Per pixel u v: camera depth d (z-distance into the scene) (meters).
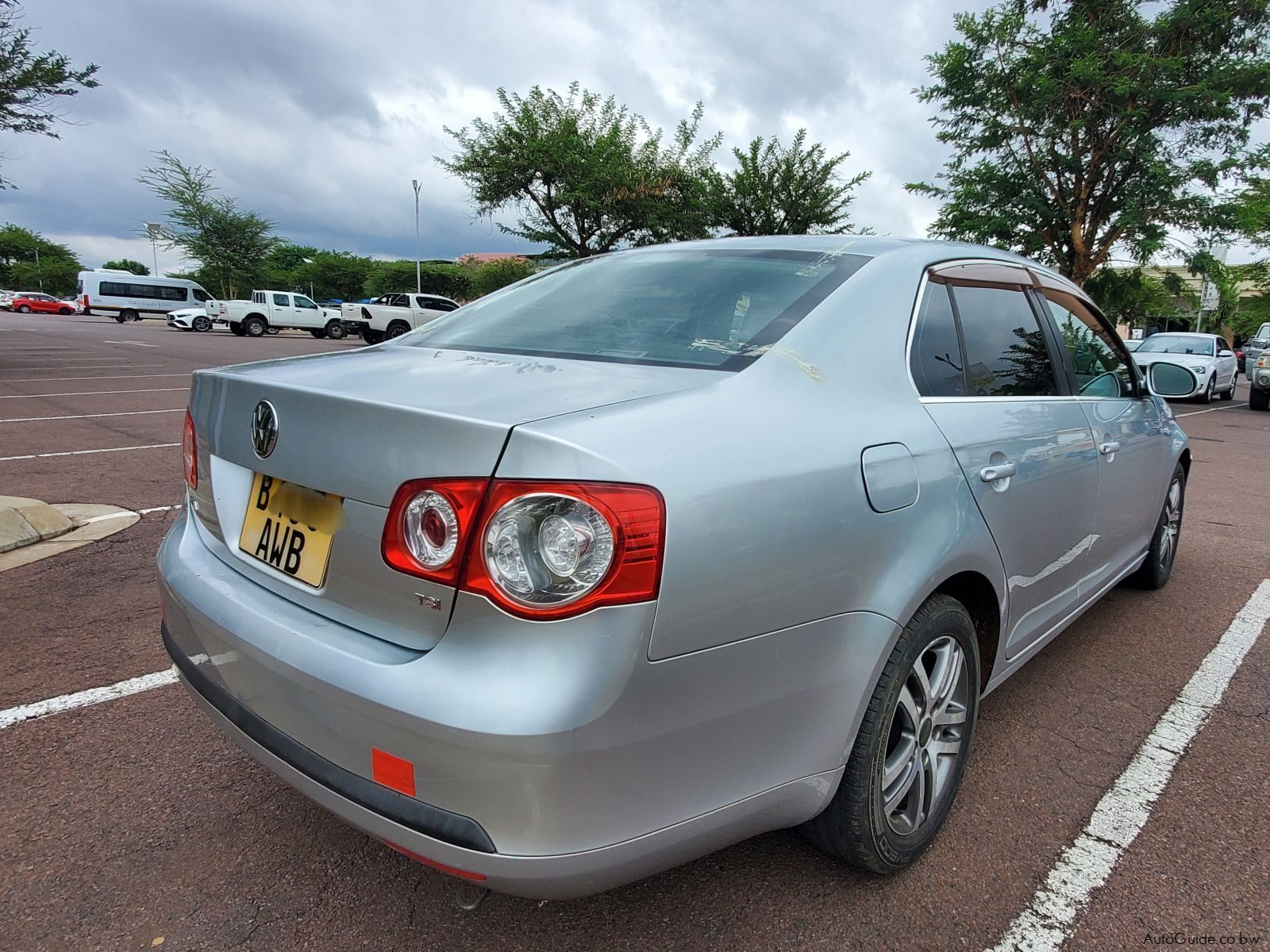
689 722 1.47
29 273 85.69
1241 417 14.66
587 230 23.44
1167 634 3.75
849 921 1.93
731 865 2.12
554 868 1.39
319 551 1.69
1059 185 18.56
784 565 1.58
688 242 2.76
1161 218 17.55
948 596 2.07
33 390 12.76
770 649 1.57
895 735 2.05
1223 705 3.05
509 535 1.37
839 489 1.71
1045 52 17.12
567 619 1.35
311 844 2.19
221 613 1.81
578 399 1.60
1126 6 17.14
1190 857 2.18
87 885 2.02
